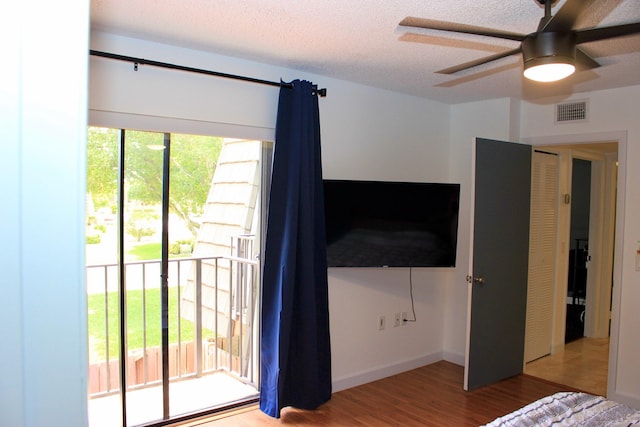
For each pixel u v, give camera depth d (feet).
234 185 13.46
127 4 7.17
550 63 5.88
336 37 8.52
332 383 11.68
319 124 10.66
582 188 19.13
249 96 10.07
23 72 1.24
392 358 13.05
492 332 12.37
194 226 12.81
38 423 1.29
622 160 11.62
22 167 1.24
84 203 1.32
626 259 11.51
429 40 8.52
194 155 12.73
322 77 11.27
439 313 14.32
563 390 12.17
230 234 13.46
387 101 12.62
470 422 10.16
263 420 10.11
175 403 10.84
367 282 12.38
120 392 9.50
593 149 16.30
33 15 1.25
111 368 10.82
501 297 12.51
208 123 9.52
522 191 12.95
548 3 5.81
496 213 12.24
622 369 11.53
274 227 10.14
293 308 10.42
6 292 1.24
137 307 11.02
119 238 9.23
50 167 1.27
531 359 14.53
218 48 9.21
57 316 1.30
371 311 12.50
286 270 10.03
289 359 10.43
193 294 12.19
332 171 11.59
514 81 11.25
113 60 8.37
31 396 1.28
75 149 1.30
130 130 8.82
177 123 9.13
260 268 11.15
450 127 14.35
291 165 10.12
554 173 14.99
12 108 1.23
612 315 11.69
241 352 12.36
